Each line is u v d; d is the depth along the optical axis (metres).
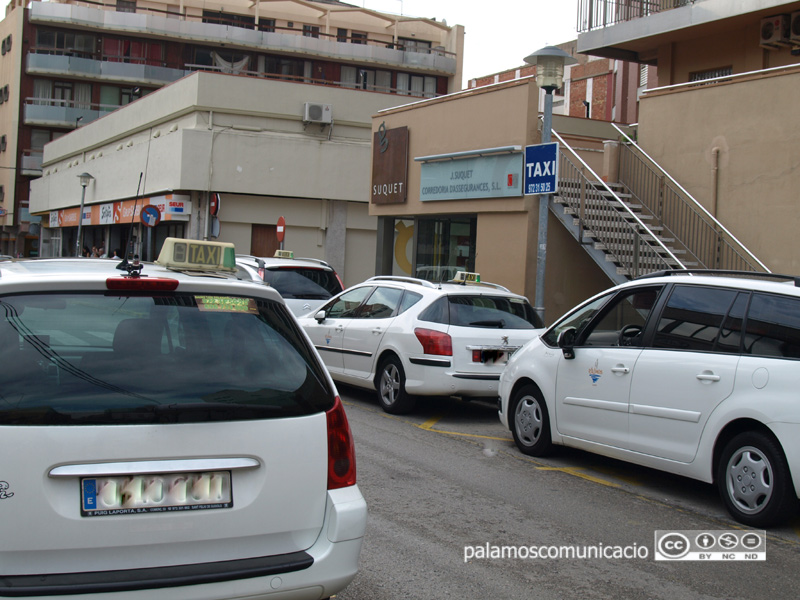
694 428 6.08
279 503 3.22
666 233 14.51
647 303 6.84
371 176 19.72
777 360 5.62
